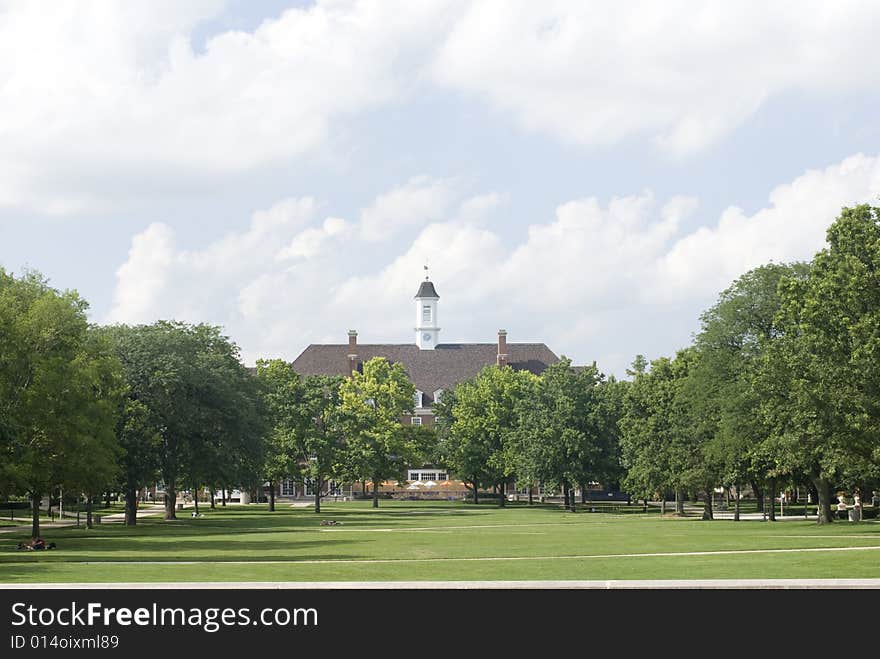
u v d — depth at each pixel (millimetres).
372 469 123125
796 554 42000
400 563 40844
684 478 91250
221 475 84812
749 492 154500
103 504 145250
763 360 67750
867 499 112000
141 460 80625
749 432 79062
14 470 54781
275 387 119125
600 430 120000
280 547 52250
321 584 30984
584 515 104000
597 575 34688
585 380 122562
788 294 61000
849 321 55062
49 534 69750
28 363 59812
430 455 142875
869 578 32188
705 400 84500
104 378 69375
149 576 35281
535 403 124125
